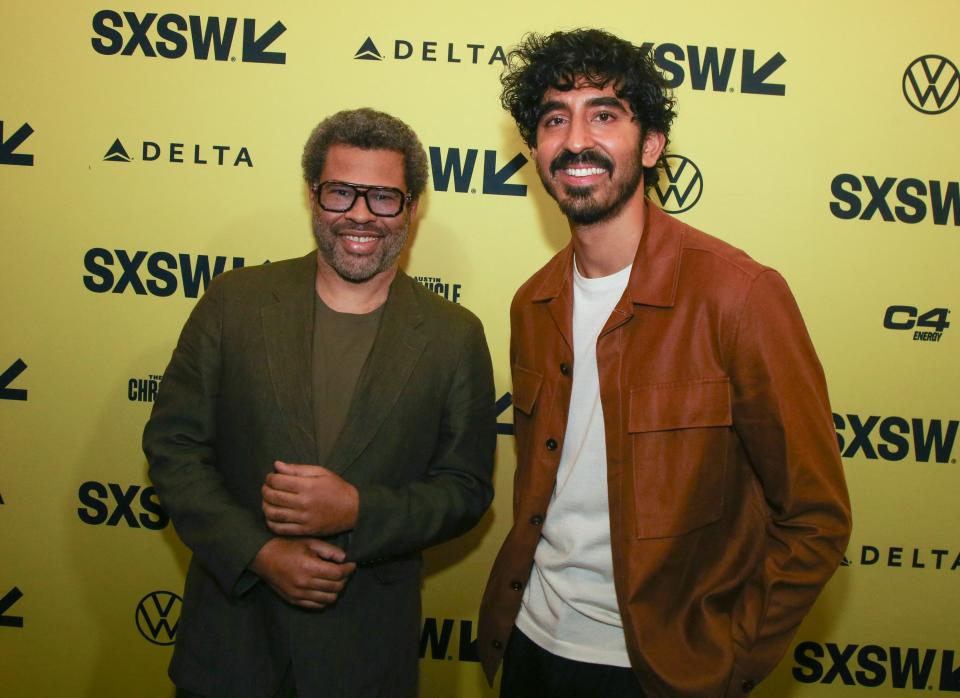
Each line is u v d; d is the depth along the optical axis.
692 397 1.05
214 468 1.22
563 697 1.13
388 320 1.25
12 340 1.74
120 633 1.80
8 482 1.77
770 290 1.02
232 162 1.72
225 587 1.12
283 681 1.19
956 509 1.75
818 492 0.98
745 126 1.70
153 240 1.73
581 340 1.17
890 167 1.70
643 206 1.16
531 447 1.22
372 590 1.22
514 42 1.70
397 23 1.70
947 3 1.67
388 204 1.22
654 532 1.04
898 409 1.74
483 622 1.31
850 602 1.78
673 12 1.68
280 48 1.70
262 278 1.29
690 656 1.03
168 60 1.70
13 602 1.79
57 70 1.70
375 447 1.20
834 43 1.68
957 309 1.72
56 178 1.71
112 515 1.78
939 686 1.79
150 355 1.75
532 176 1.73
